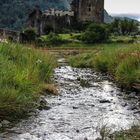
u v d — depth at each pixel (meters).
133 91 17.48
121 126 10.68
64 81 21.86
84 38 130.38
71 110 12.95
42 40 123.44
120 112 12.80
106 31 133.50
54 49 81.94
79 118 11.72
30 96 12.80
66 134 9.75
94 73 29.08
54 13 169.12
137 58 19.91
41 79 17.48
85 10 168.50
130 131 9.85
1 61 13.62
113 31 162.25
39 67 18.16
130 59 20.39
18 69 14.20
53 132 9.94
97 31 132.00
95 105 14.09
